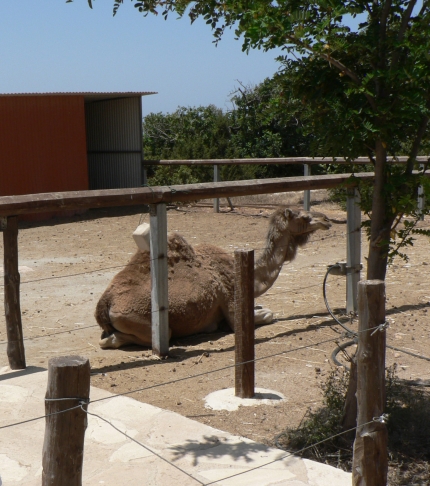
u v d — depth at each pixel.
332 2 3.61
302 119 4.42
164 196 6.10
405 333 6.81
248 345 5.02
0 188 15.95
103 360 6.15
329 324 7.25
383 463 3.57
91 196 5.69
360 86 3.72
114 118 19.31
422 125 4.14
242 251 4.93
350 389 4.34
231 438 4.22
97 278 9.79
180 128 27.33
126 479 3.70
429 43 3.63
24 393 4.98
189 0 4.17
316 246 11.86
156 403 5.00
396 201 4.16
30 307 8.21
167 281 6.22
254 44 3.71
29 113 16.27
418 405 4.63
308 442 4.27
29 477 3.76
